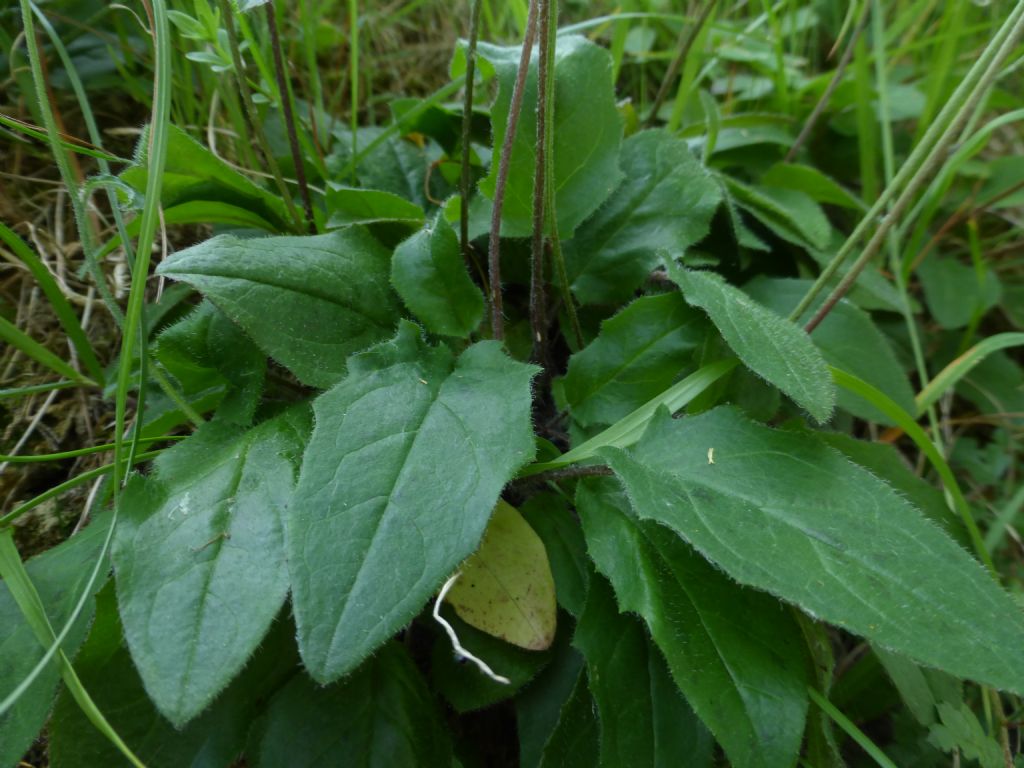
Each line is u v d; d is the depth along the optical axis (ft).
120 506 0.43
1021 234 0.97
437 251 0.55
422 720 0.47
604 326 0.57
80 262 0.71
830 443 0.60
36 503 0.47
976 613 0.40
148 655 0.37
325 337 0.51
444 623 0.43
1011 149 1.08
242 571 0.40
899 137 1.01
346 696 0.47
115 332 0.68
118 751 0.45
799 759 0.49
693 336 0.56
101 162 0.53
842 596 0.40
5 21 0.72
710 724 0.41
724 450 0.48
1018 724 0.54
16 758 0.39
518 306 0.70
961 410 0.86
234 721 0.46
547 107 0.51
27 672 0.42
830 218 0.95
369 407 0.45
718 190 0.64
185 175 0.58
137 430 0.47
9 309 0.67
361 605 0.37
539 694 0.50
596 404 0.56
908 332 0.86
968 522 0.55
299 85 0.91
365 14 1.00
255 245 0.51
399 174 0.77
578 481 0.51
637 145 0.68
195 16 0.69
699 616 0.44
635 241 0.65
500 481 0.40
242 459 0.47
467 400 0.46
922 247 0.96
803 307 0.60
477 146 0.79
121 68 0.72
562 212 0.62
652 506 0.43
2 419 0.63
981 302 0.83
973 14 1.01
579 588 0.50
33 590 0.42
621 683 0.44
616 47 0.86
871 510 0.44
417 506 0.40
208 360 0.52
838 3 1.12
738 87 1.03
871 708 0.56
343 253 0.55
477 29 0.54
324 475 0.41
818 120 0.96
